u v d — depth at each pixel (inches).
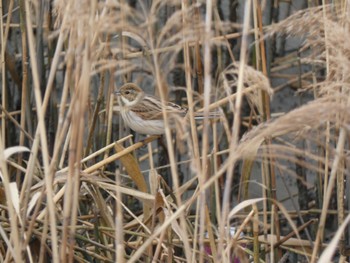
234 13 618.5
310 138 278.8
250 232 430.3
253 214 367.6
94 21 264.8
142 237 407.2
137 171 376.2
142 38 300.2
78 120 277.3
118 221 288.5
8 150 302.8
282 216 516.1
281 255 435.2
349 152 290.5
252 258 415.5
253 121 576.1
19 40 606.9
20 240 313.3
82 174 367.6
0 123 520.4
